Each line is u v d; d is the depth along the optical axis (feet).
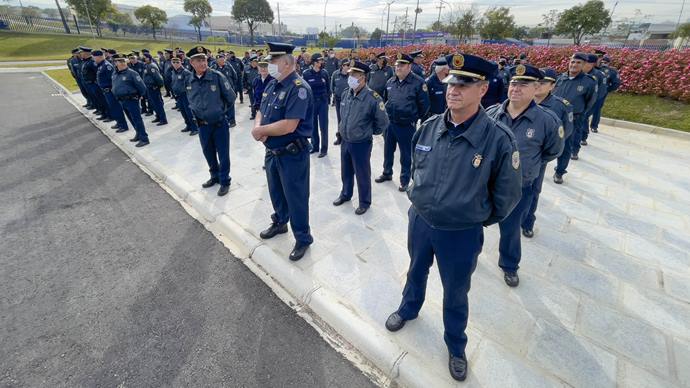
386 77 22.43
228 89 14.32
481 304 8.80
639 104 29.25
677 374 6.89
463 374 6.68
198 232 12.57
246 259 11.03
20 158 19.83
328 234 12.05
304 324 8.45
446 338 6.89
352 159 13.24
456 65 5.14
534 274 9.96
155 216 13.67
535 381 6.73
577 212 13.65
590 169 18.33
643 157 20.25
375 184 16.63
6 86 50.49
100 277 9.96
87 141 23.58
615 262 10.48
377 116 12.52
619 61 32.55
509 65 27.91
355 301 8.87
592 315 8.41
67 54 104.83
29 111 33.27
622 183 16.53
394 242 11.58
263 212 13.57
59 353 7.46
